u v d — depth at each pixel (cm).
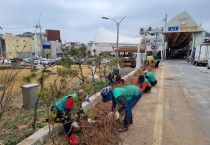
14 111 590
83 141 374
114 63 1005
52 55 5275
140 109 623
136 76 1299
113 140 395
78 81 1116
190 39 5075
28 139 342
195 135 432
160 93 869
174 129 463
